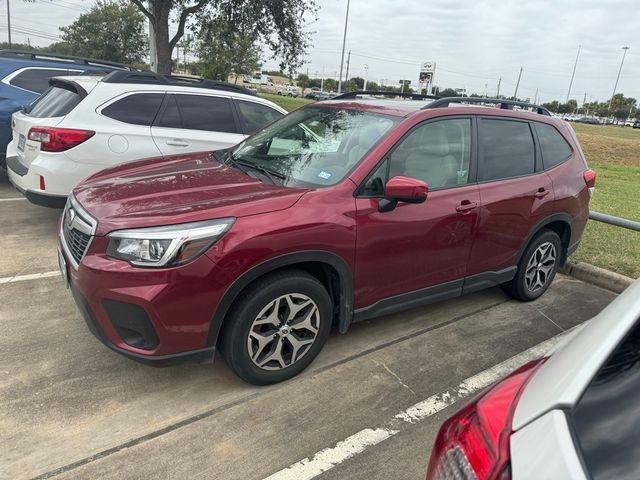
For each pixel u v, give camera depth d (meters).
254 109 6.38
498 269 4.17
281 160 3.61
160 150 5.50
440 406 3.08
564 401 1.27
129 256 2.60
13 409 2.75
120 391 2.98
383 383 3.27
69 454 2.48
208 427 2.74
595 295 5.04
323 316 3.16
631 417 1.18
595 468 1.08
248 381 3.02
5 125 6.88
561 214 4.48
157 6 13.47
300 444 2.67
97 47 38.56
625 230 7.25
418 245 3.46
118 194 3.07
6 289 4.15
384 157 3.29
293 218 2.88
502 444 1.28
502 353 3.76
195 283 2.62
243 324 2.84
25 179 5.05
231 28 14.28
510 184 4.04
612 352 1.36
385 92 4.66
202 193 3.04
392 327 4.04
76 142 4.99
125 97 5.41
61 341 3.45
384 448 2.70
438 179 3.62
